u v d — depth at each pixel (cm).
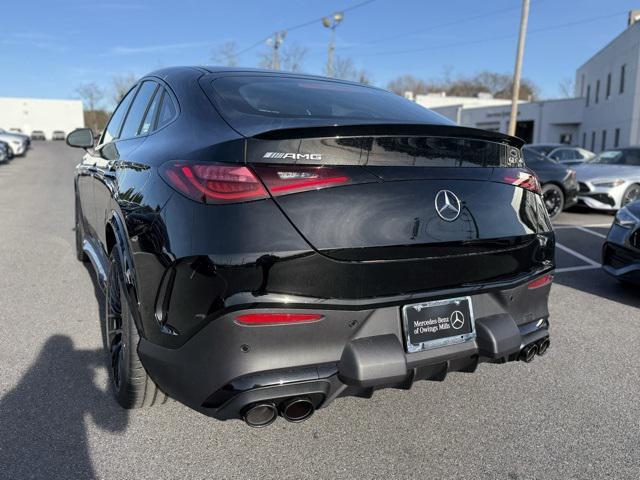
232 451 250
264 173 202
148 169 248
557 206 1003
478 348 243
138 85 371
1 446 246
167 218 217
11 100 7919
